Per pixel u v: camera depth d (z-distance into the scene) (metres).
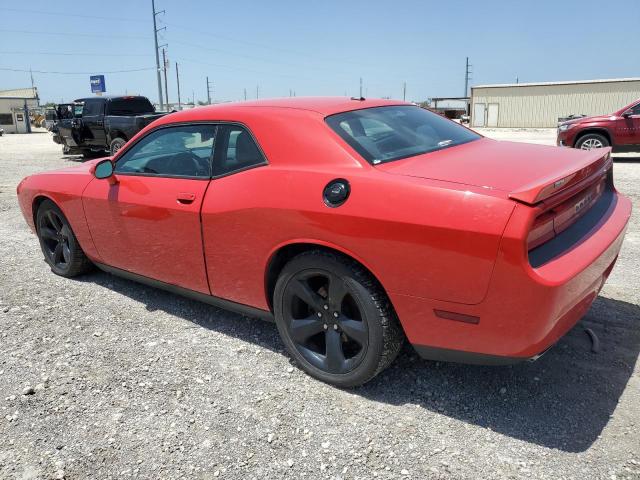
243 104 3.50
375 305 2.71
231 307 3.54
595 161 2.80
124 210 3.86
